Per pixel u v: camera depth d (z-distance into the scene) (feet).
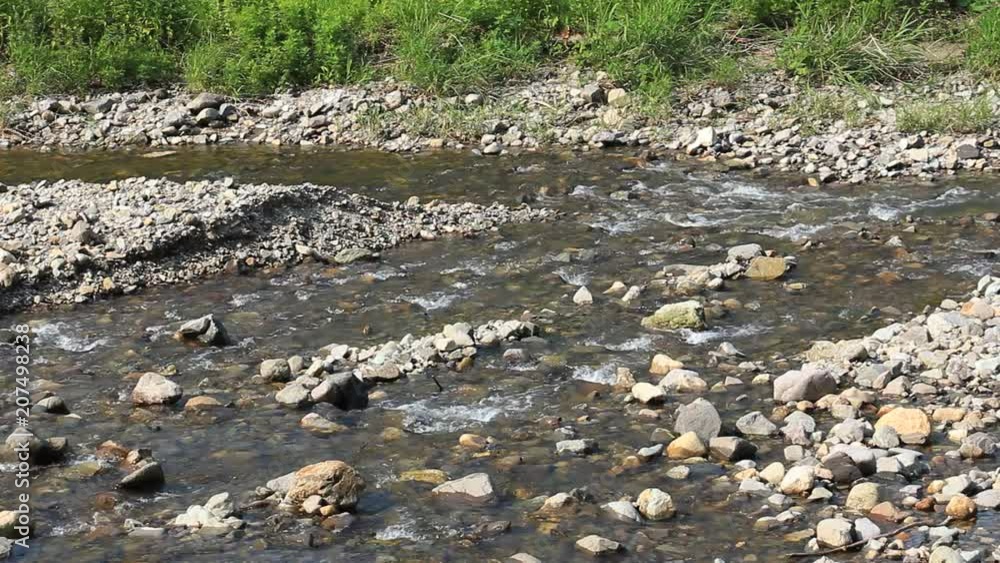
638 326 31.45
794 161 48.62
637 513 21.97
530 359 29.22
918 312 32.09
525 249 38.45
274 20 61.21
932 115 50.80
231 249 37.27
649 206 43.24
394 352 29.40
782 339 30.48
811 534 21.18
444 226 40.83
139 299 34.27
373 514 22.20
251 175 48.78
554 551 20.90
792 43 58.03
